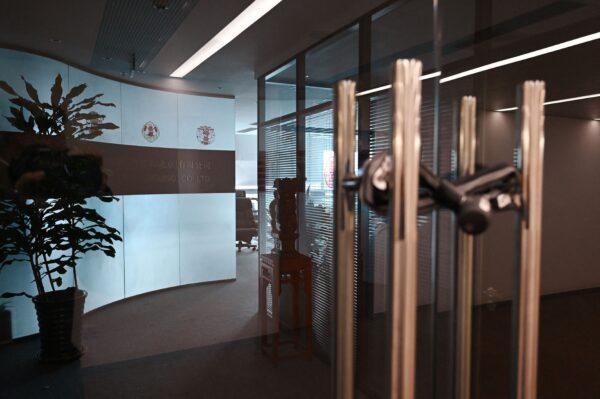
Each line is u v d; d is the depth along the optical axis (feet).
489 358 5.89
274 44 5.97
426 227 5.74
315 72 6.18
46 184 5.19
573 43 6.12
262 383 6.11
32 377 5.54
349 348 1.88
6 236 5.03
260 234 6.59
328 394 6.12
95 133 5.49
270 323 6.65
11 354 5.49
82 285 5.91
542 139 1.96
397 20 5.82
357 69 6.02
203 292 6.64
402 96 1.53
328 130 6.35
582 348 7.09
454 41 5.59
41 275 5.57
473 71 5.67
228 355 6.51
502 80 5.78
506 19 5.83
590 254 7.07
